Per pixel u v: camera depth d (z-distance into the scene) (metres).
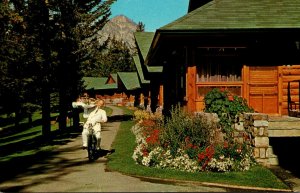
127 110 57.12
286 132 12.58
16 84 20.72
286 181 10.51
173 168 10.89
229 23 14.87
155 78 36.22
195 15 15.39
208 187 8.99
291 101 15.94
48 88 21.62
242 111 12.96
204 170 10.70
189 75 15.33
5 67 19.42
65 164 12.12
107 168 11.09
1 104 25.72
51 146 17.02
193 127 11.82
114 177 9.93
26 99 25.95
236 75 15.67
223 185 9.12
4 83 19.98
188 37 15.11
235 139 12.34
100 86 96.25
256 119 11.95
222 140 12.02
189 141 11.54
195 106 15.29
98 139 13.20
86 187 8.77
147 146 12.05
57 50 21.94
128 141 17.28
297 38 15.40
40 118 49.62
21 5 19.97
